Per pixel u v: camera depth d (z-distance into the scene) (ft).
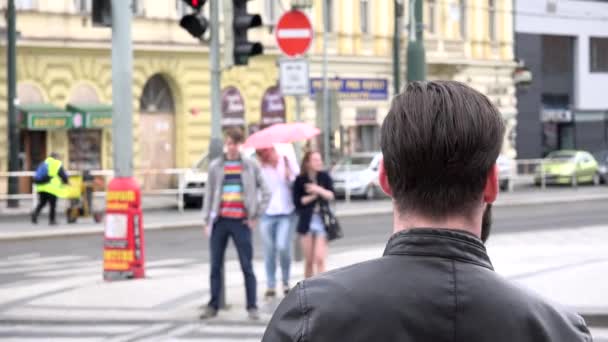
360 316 8.29
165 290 51.06
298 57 60.29
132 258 54.90
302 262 62.90
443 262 8.51
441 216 8.68
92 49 133.39
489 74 189.67
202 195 118.93
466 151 8.55
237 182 43.88
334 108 88.33
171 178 144.15
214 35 47.67
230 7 47.73
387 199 140.87
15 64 117.19
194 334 41.52
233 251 73.61
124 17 53.88
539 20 203.51
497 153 8.72
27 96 127.85
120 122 54.44
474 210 8.73
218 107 47.57
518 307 8.32
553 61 208.13
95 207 101.40
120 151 54.65
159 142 143.54
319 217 48.57
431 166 8.60
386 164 8.82
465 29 185.47
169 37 142.20
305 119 159.74
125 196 54.75
